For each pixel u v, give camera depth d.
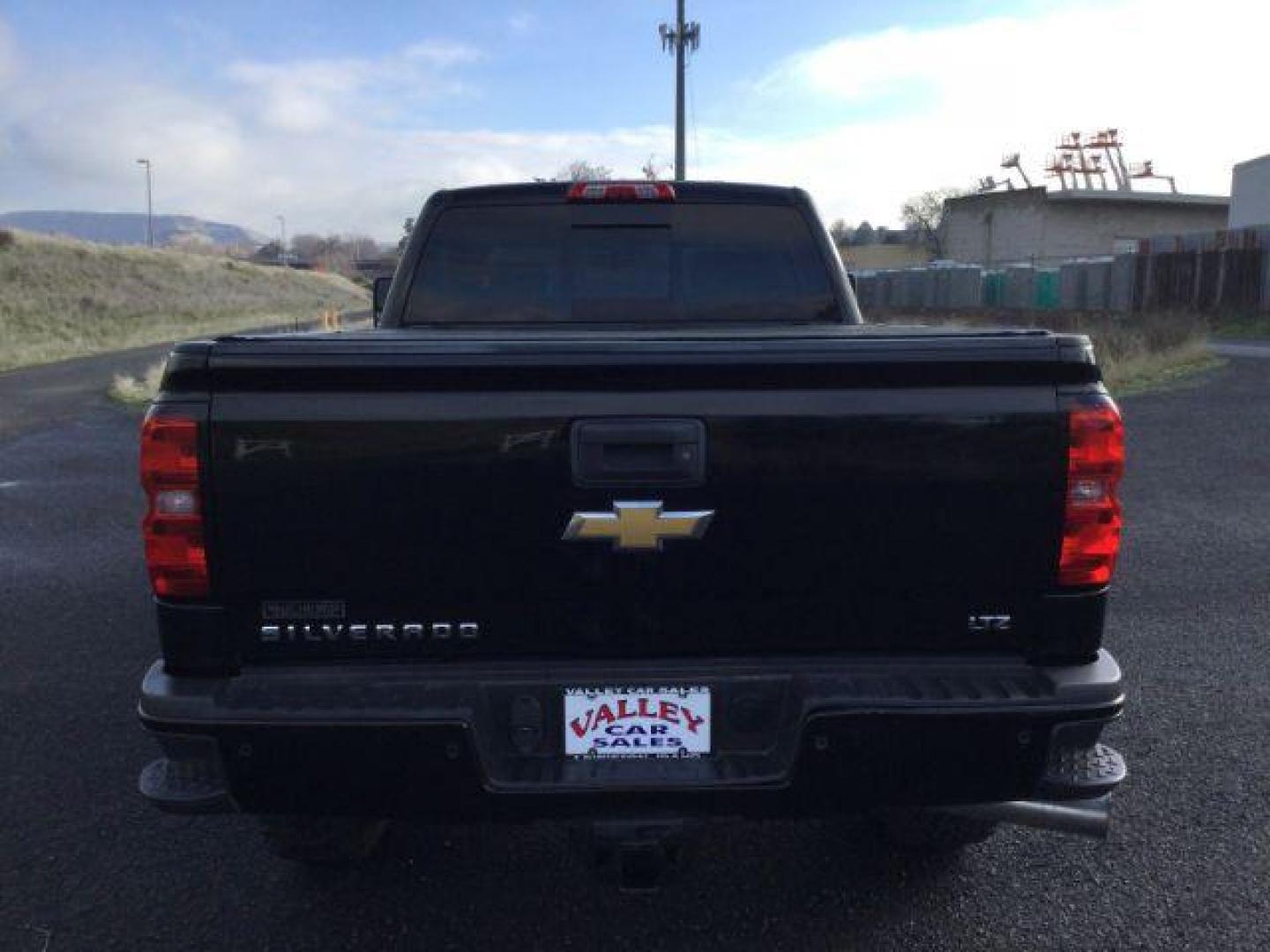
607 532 2.41
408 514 2.40
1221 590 6.34
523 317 4.23
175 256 76.38
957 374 2.40
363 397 2.38
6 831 3.60
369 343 2.37
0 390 22.39
